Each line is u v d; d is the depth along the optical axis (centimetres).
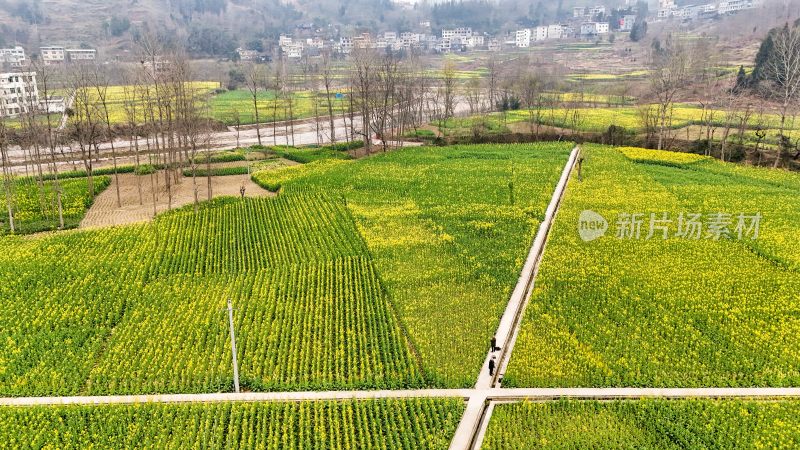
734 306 4031
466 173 7219
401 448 2894
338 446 2884
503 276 4503
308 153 8794
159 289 4406
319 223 5600
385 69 13688
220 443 2944
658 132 9375
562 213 5734
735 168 7456
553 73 15612
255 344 3728
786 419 2980
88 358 3619
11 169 7794
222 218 5816
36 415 3128
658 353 3544
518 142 9412
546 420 3028
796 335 3684
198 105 12700
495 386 3347
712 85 11912
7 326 3938
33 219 5925
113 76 14162
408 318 3944
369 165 7725
